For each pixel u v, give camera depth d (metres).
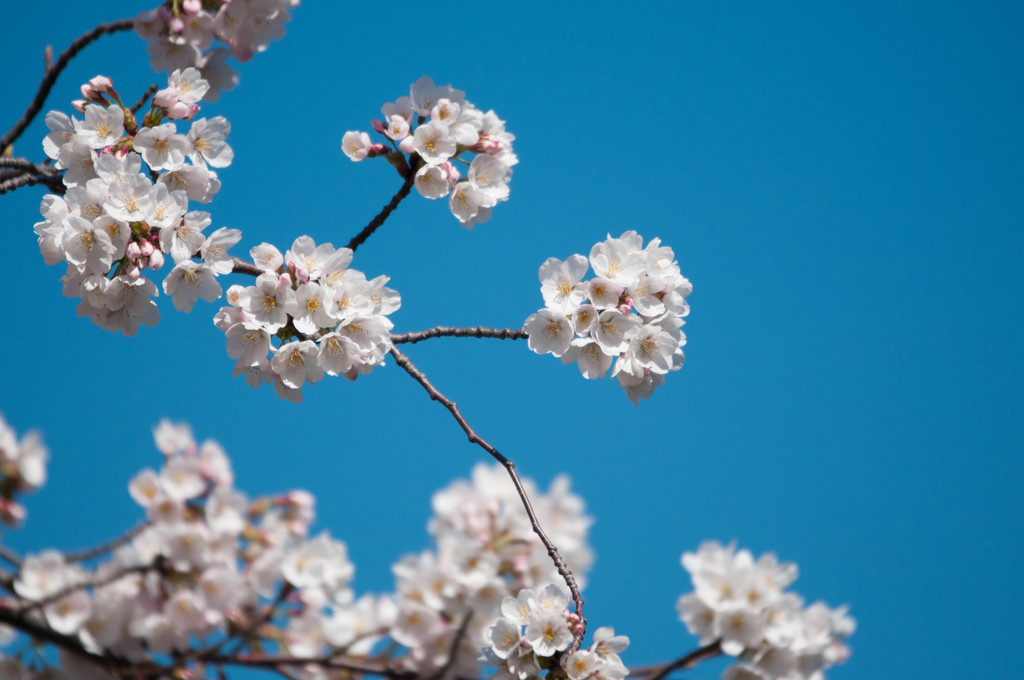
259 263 5.21
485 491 4.21
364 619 3.49
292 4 5.43
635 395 5.57
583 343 5.34
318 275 5.16
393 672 3.39
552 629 3.74
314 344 5.12
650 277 5.42
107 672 3.35
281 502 3.63
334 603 3.51
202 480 3.47
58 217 4.92
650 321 5.47
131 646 3.37
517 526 4.01
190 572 3.37
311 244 5.19
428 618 3.43
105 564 3.35
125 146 5.16
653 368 5.40
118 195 4.92
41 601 3.14
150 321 5.23
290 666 3.38
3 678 3.26
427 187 5.61
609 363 5.42
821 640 3.39
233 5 5.31
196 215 5.07
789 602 3.43
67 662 3.35
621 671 3.76
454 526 3.94
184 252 5.07
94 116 5.14
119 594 3.34
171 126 5.14
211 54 5.46
